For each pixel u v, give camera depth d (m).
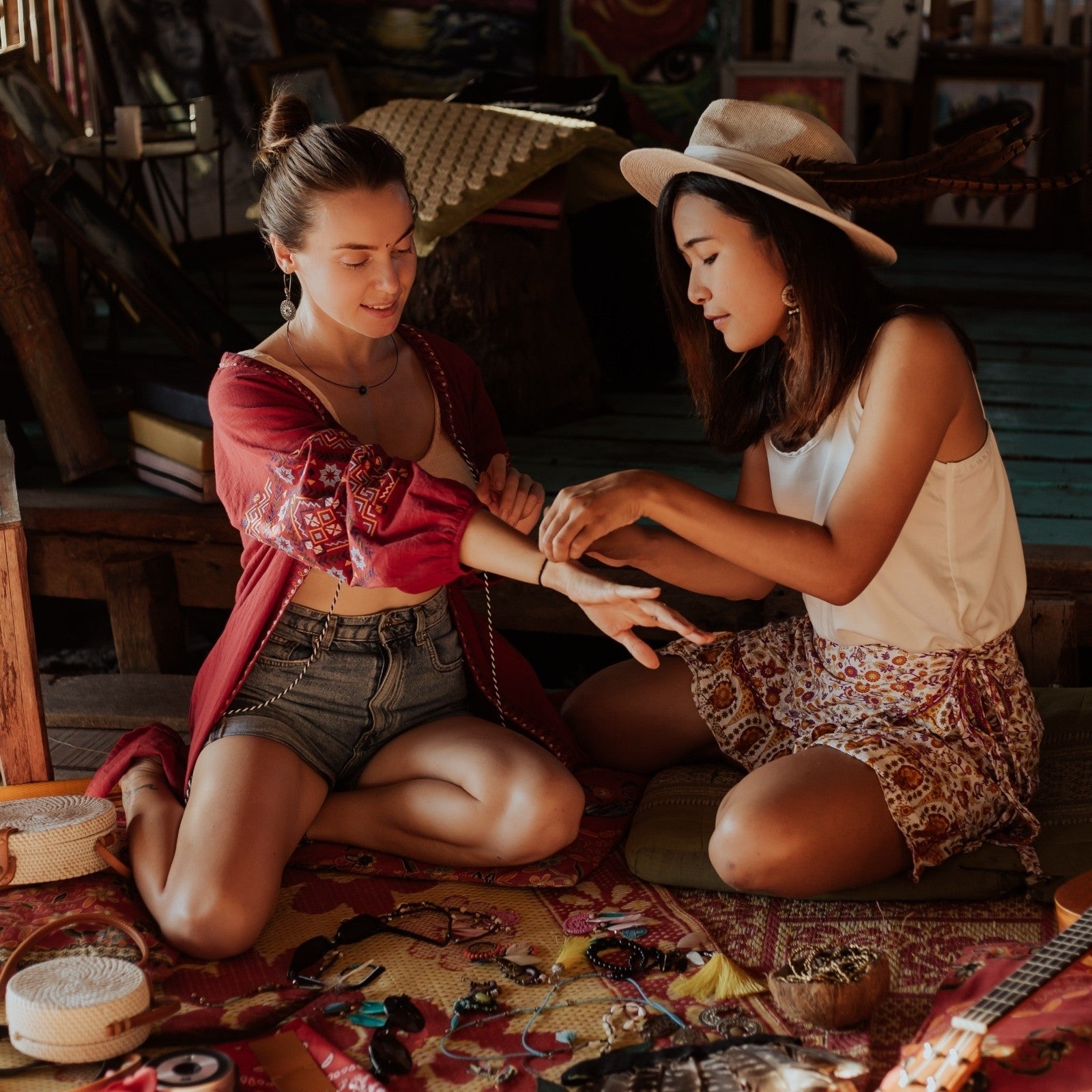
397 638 2.53
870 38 7.30
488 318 4.45
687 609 3.46
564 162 4.25
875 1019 2.05
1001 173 7.71
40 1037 1.93
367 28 7.48
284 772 2.41
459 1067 1.96
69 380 4.04
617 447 4.43
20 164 4.57
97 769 3.06
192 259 7.20
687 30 7.41
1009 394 5.13
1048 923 2.32
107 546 3.79
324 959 2.24
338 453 2.27
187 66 7.13
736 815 2.32
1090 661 3.77
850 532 2.26
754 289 2.29
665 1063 1.88
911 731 2.46
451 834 2.48
